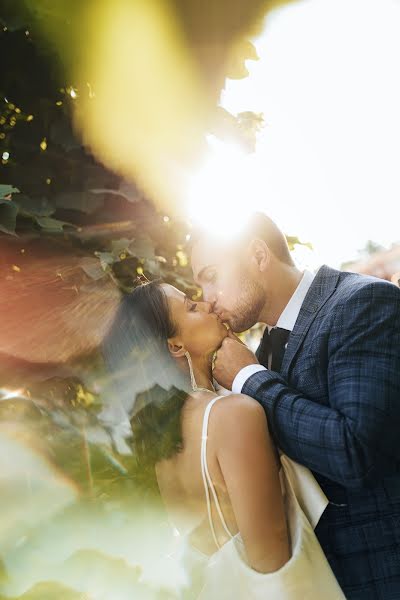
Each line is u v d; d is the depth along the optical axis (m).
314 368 1.83
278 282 2.07
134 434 1.77
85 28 1.75
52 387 1.64
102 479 1.70
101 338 1.77
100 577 1.57
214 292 2.07
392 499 1.78
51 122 1.82
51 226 1.68
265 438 1.70
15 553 1.46
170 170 1.91
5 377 1.57
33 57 1.80
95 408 1.74
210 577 1.66
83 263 1.70
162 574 1.69
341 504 1.78
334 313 1.83
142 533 1.70
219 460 1.69
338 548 1.76
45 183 1.80
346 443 1.62
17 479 1.49
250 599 1.61
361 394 1.67
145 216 1.92
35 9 1.68
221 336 1.92
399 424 1.68
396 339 1.74
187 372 1.89
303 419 1.70
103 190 1.79
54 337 1.67
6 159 1.79
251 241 2.08
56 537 1.51
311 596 1.59
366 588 1.73
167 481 1.80
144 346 1.81
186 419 1.77
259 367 1.84
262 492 1.66
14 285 1.66
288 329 2.04
